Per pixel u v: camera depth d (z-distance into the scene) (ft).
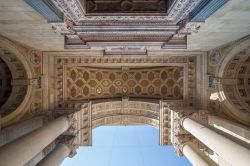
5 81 76.18
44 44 68.33
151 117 92.63
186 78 85.15
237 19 46.80
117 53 81.05
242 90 73.97
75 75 90.89
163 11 52.13
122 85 99.91
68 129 73.92
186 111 75.72
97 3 52.47
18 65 71.67
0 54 68.23
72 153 74.02
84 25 57.31
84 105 85.05
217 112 74.28
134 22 56.49
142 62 84.89
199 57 81.20
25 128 64.75
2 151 36.09
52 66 81.30
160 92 96.22
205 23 49.42
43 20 48.01
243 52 67.72
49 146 72.74
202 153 66.08
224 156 44.55
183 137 73.92
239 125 61.87
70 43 70.85
